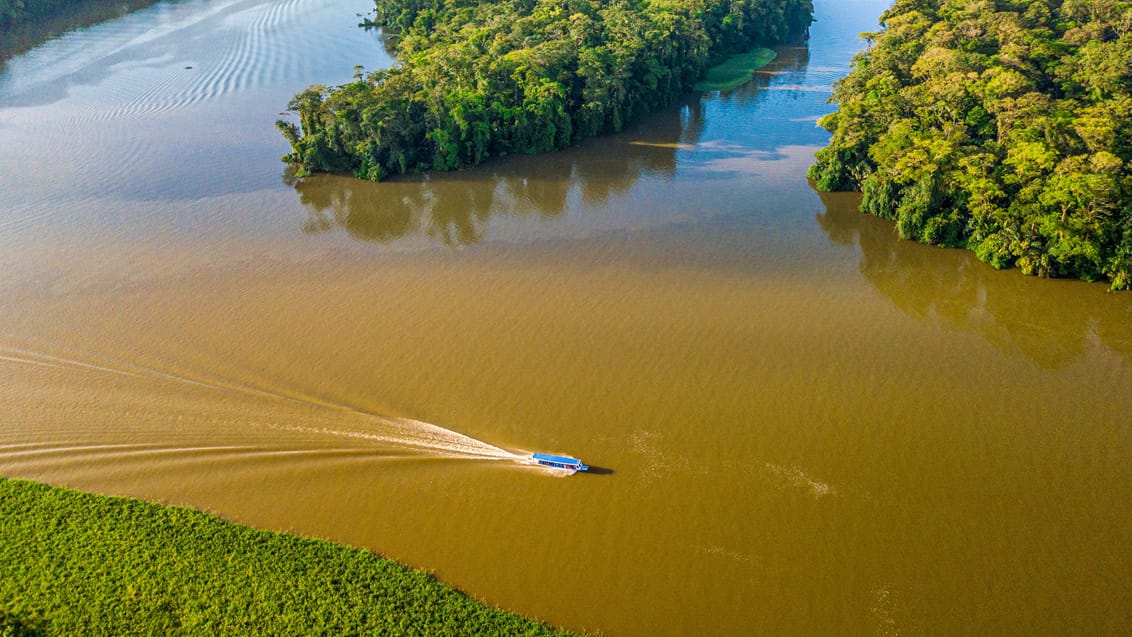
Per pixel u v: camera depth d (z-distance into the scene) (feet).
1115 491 260.83
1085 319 354.33
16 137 574.56
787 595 229.25
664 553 242.37
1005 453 277.85
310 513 253.44
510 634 215.72
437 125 523.70
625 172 529.45
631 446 281.95
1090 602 224.94
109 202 475.31
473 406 299.58
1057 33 563.48
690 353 331.57
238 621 216.74
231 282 385.91
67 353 325.21
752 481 267.80
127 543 237.86
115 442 277.85
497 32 632.38
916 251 414.82
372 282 387.55
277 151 561.84
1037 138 400.88
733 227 446.19
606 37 635.66
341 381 311.47
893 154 440.04
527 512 255.50
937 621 221.05
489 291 379.14
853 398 304.91
